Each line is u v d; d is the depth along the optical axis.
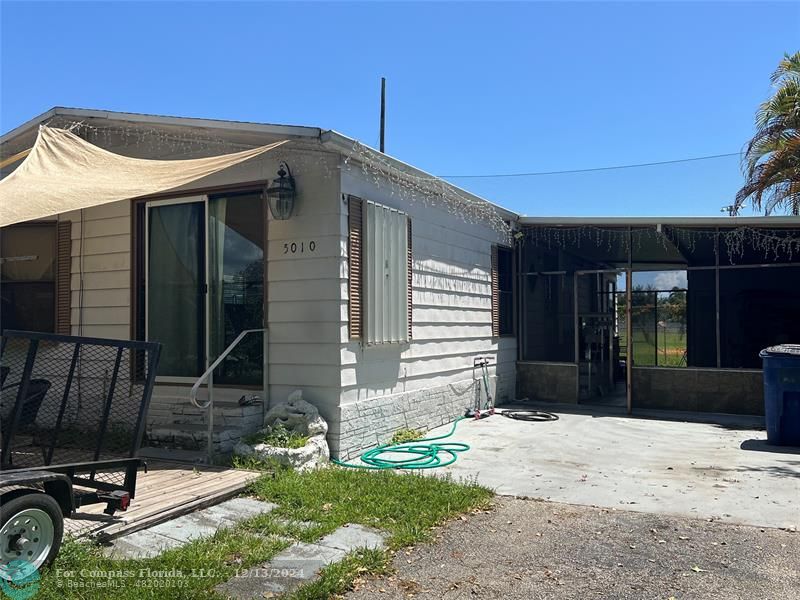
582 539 4.77
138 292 8.40
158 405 7.85
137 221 8.45
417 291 9.01
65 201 5.70
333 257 7.18
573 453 7.84
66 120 8.19
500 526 5.07
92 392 5.46
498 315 11.82
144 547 4.40
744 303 13.77
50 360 5.55
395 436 8.30
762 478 6.58
